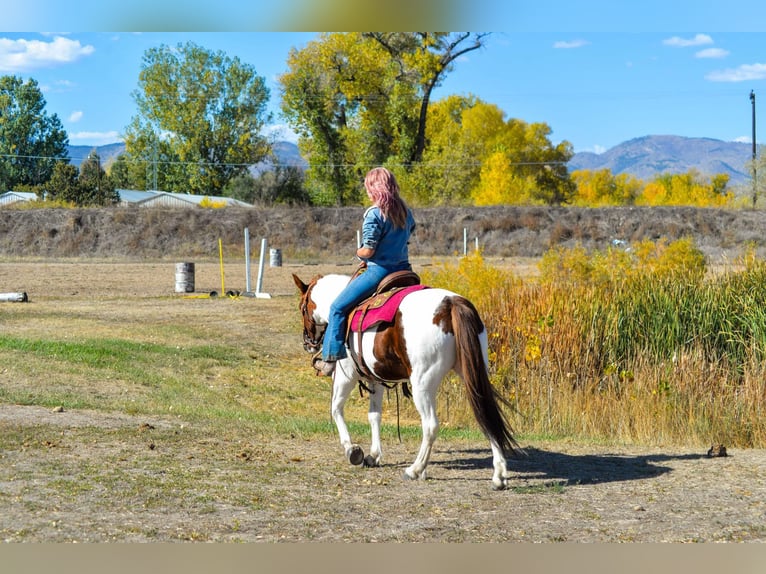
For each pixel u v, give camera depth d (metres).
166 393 12.07
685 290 13.16
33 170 96.00
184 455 7.71
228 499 6.14
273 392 13.47
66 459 7.20
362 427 10.41
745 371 10.87
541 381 11.42
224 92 83.88
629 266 18.22
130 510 5.75
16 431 8.28
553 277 16.77
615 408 10.67
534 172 83.31
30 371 12.23
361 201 66.38
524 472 7.59
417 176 62.41
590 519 5.87
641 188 98.81
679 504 6.30
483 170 63.00
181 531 5.36
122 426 8.98
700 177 95.94
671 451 9.05
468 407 11.76
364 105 65.25
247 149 84.19
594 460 8.30
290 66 65.12
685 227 47.66
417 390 6.66
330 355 7.21
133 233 49.81
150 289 27.98
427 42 62.53
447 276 16.72
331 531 5.48
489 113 82.81
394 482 6.98
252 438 8.95
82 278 31.94
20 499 5.85
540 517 5.91
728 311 12.56
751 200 54.41
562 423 10.80
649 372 11.08
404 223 7.18
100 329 17.25
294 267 39.19
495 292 13.85
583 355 11.77
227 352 15.95
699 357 11.34
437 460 8.20
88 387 11.67
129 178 87.75
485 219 50.25
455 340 6.57
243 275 34.19
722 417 10.12
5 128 94.62
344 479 7.04
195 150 83.19
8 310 20.02
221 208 53.28
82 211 51.53
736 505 6.30
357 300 7.19
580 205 56.00
